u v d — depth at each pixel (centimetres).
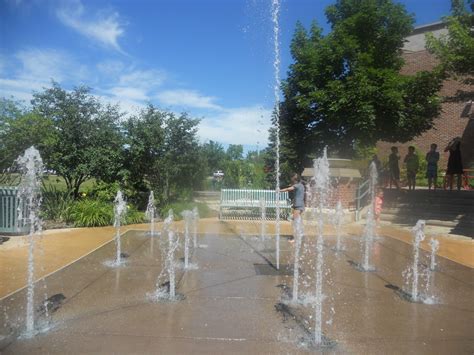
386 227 1347
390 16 2083
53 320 475
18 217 1048
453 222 1336
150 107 1575
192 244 993
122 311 508
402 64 2170
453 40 1417
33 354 388
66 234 1091
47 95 1429
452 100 1855
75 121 1426
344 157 2138
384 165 2272
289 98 2234
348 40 1998
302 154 2262
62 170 1391
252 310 520
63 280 643
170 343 416
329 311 522
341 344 422
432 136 2691
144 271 711
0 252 841
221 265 771
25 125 1251
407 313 521
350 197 1539
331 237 1141
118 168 1522
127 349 400
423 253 922
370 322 486
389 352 405
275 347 411
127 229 1220
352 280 679
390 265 796
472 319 504
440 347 420
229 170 2448
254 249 941
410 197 1650
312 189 1541
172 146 1620
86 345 409
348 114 1972
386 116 1998
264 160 2495
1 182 1256
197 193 1870
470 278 705
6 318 479
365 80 1878
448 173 1734
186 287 618
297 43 2202
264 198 1573
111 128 1495
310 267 767
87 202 1331
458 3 1524
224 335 438
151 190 1597
